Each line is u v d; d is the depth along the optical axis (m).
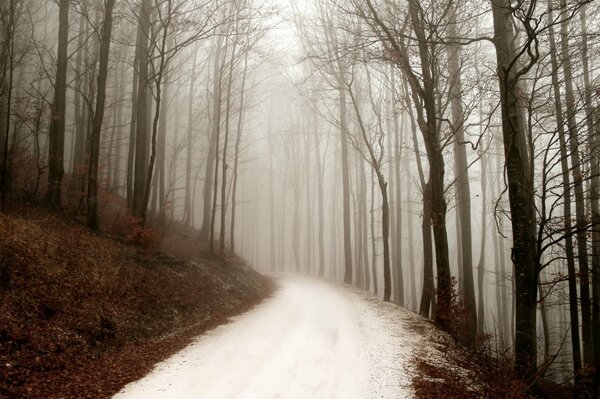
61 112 15.47
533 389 8.28
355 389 6.92
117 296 10.52
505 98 8.80
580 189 12.74
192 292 13.77
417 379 7.32
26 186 15.27
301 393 6.76
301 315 14.09
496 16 9.62
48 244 10.39
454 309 11.09
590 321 12.44
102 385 6.95
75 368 7.33
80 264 10.59
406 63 12.14
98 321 9.09
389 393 6.71
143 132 17.83
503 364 7.68
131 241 14.43
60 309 8.62
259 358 8.74
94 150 14.22
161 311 11.41
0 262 8.54
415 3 11.46
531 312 8.64
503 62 9.42
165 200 23.98
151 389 6.89
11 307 7.71
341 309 15.46
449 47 15.43
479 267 20.86
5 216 10.49
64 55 15.85
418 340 10.16
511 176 9.05
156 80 15.13
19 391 6.04
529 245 8.85
